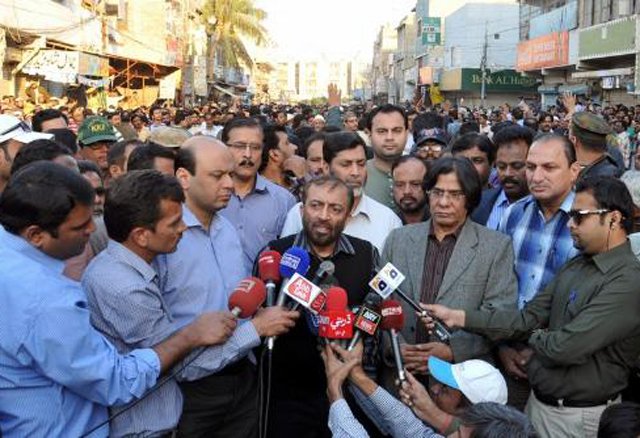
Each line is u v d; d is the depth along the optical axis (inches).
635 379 141.3
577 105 912.9
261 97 2561.5
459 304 151.9
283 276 139.1
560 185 157.8
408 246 160.9
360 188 181.0
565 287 139.1
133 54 1090.7
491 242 155.5
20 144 169.3
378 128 221.0
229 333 119.7
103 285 115.0
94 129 249.6
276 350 147.3
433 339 154.1
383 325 130.8
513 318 144.4
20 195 100.7
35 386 100.5
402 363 130.3
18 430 100.3
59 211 101.0
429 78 2253.9
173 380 122.8
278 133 245.6
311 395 147.3
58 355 98.4
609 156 229.3
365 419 147.2
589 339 127.8
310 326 143.9
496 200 208.2
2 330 98.0
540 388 138.3
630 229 134.1
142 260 117.4
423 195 193.5
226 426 139.9
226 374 136.6
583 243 134.0
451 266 153.8
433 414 121.6
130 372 107.3
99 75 821.2
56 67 721.0
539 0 1518.2
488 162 222.2
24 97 717.9
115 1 1071.0
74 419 105.3
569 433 136.8
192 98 1515.7
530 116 751.1
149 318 116.3
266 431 144.3
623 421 106.5
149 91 1273.4
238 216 194.4
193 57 1547.7
